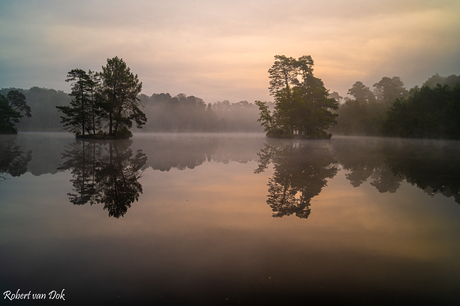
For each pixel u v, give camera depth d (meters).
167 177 10.05
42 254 3.88
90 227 4.95
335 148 26.02
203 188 8.27
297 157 17.44
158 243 4.27
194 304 2.84
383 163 14.45
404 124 50.16
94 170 11.43
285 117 52.91
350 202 6.77
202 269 3.52
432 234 4.73
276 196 7.33
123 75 43.03
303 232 4.78
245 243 4.30
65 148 22.50
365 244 4.31
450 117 41.84
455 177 10.27
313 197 7.26
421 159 16.34
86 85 44.41
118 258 3.78
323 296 3.03
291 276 3.39
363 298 3.00
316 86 55.88
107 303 2.86
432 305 2.89
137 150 21.58
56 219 5.37
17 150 20.16
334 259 3.82
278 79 59.28
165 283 3.23
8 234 4.59
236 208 6.20
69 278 3.32
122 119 43.81
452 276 3.43
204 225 5.10
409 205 6.53
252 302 2.90
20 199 6.85
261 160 15.64
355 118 74.56
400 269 3.59
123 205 6.41
